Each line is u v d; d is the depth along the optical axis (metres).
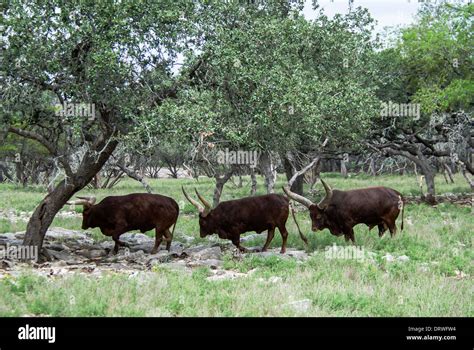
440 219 20.88
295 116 15.34
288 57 17.20
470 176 50.16
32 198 34.56
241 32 14.63
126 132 14.03
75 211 27.58
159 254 14.35
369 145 26.72
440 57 25.41
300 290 10.18
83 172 14.54
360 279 11.24
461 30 24.70
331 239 15.91
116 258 14.15
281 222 14.70
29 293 9.56
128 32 12.59
